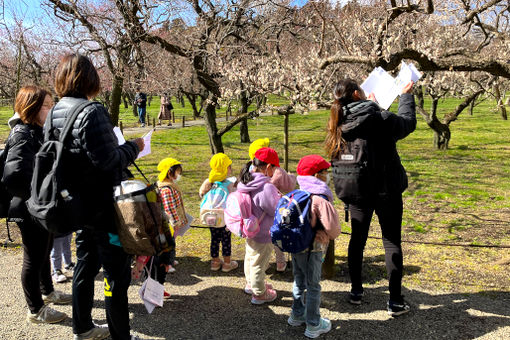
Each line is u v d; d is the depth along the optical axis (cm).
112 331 249
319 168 291
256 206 324
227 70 628
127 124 2242
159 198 247
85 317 266
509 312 312
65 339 280
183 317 317
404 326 297
